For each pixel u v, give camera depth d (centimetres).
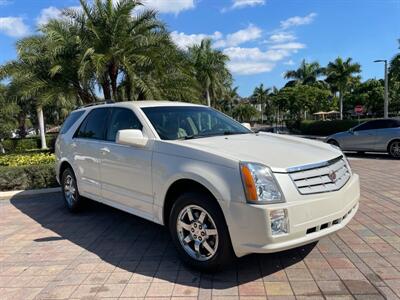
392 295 340
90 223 610
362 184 838
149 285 381
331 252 440
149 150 457
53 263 450
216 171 376
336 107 6662
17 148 3303
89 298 360
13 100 1620
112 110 571
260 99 8612
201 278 391
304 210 354
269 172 356
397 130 1420
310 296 345
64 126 706
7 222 641
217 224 374
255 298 346
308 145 450
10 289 388
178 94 1552
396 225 529
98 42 1396
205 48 3691
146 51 1420
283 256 435
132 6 1405
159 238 525
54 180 887
